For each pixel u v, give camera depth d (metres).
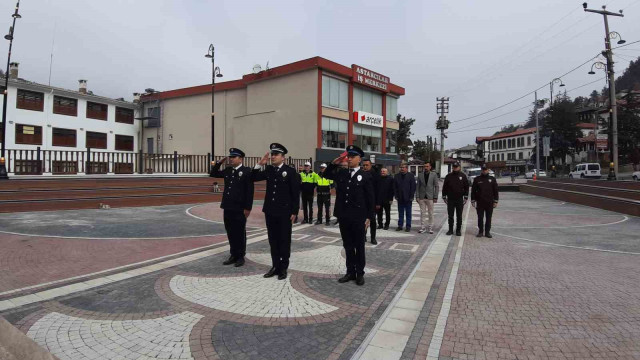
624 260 6.80
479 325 3.91
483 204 9.30
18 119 25.95
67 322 3.85
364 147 29.61
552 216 13.96
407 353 3.30
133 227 9.90
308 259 6.80
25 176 14.65
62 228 9.42
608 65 20.34
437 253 7.41
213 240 8.34
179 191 17.23
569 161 58.22
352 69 27.36
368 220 5.38
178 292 4.84
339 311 4.29
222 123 29.97
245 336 3.60
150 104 33.94
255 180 6.20
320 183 11.18
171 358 3.16
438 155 68.06
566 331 3.76
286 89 26.44
